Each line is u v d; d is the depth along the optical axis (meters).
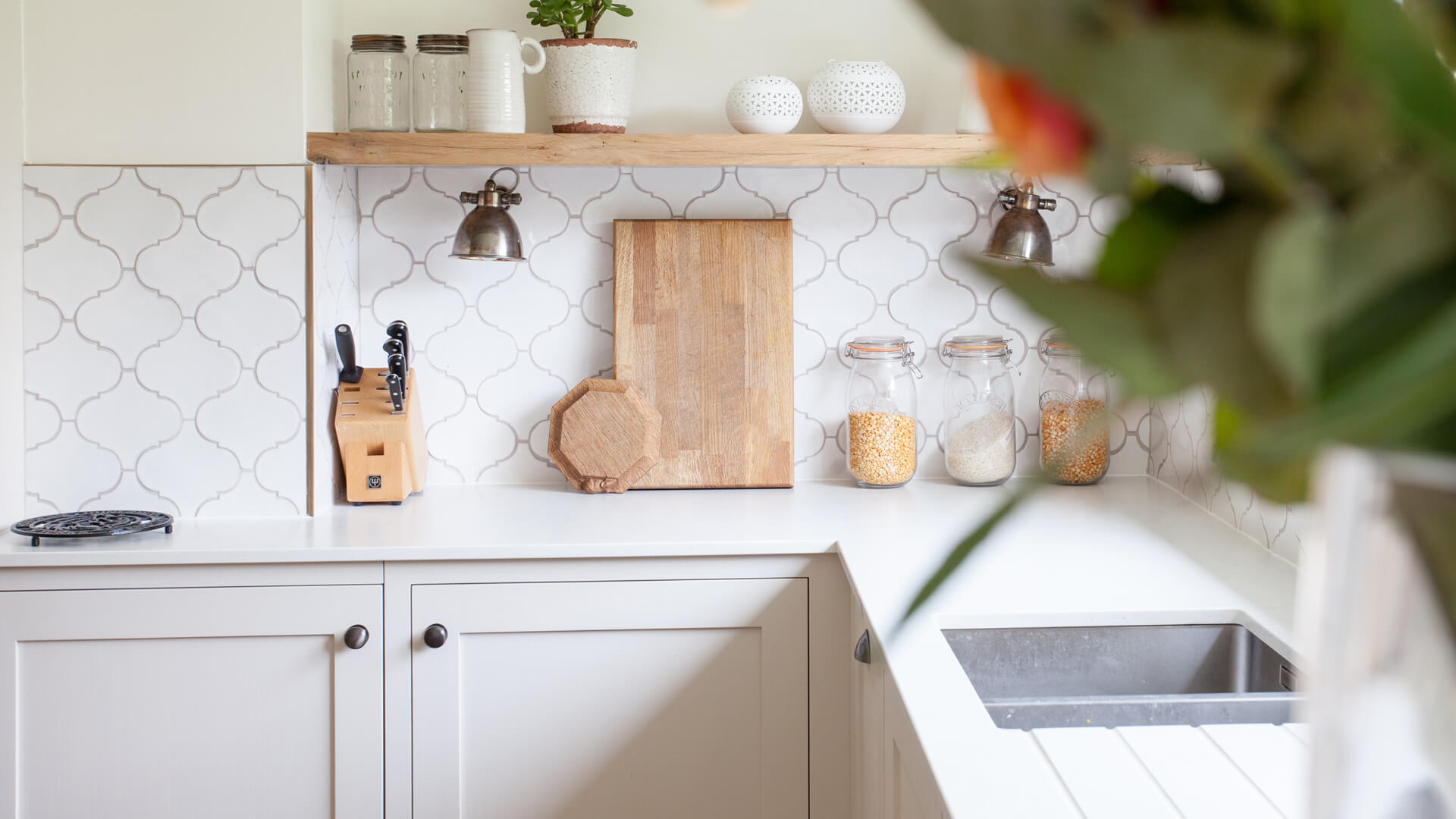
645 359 2.19
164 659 1.75
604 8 2.03
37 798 1.76
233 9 1.86
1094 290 0.27
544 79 2.13
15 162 1.87
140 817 1.78
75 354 1.90
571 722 1.80
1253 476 0.29
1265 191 0.26
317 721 1.78
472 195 2.05
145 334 1.91
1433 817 0.32
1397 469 0.29
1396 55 0.24
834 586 1.79
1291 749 0.99
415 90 2.00
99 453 1.92
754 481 2.20
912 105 2.20
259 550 1.73
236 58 1.87
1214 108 0.24
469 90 1.96
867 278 2.24
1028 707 1.14
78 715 1.75
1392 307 0.24
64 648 1.74
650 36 2.18
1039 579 1.58
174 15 1.86
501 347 2.22
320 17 1.97
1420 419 0.24
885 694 1.34
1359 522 0.31
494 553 1.75
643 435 2.14
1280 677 1.33
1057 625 1.42
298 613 1.75
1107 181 0.27
